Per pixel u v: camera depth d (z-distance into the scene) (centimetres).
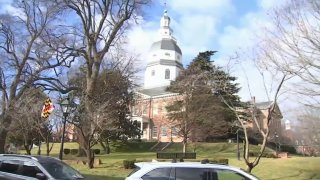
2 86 4078
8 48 4206
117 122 5384
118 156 4897
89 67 4231
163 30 11412
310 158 3525
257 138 6425
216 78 3962
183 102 5581
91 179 2478
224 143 6419
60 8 4303
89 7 4306
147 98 8481
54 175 1280
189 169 1120
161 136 8088
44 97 4003
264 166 3253
